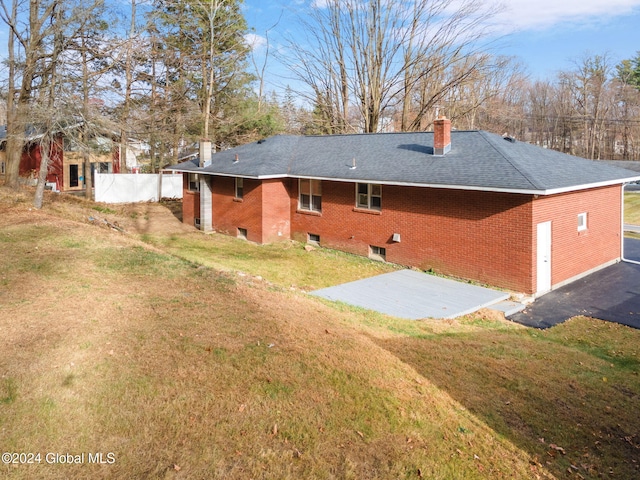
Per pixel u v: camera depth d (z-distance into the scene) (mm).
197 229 22125
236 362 6379
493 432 5527
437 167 14508
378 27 30281
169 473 4191
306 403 5535
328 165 17953
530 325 10719
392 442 4980
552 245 13102
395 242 15797
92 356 6273
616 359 8641
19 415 4863
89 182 30812
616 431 5957
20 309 7910
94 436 4664
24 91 21672
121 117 29516
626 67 60031
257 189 18781
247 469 4340
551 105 63812
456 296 12430
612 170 15938
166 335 7156
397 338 8688
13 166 23609
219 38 34719
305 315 8930
